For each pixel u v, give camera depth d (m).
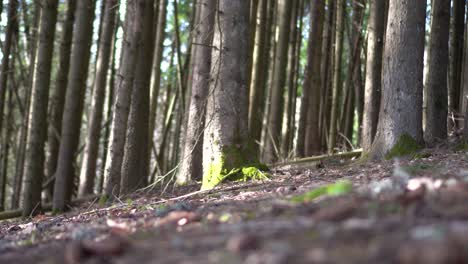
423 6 8.20
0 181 18.33
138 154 10.48
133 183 10.27
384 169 6.94
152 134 16.67
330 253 2.25
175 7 14.98
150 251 2.84
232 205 5.17
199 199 6.66
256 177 7.94
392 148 8.12
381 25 10.91
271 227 3.03
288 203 4.17
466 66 10.79
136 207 7.01
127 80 9.78
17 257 3.51
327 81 17.97
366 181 5.81
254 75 14.78
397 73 8.19
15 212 11.05
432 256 1.89
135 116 10.66
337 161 10.55
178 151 16.72
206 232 3.29
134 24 9.84
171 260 2.56
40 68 10.33
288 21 14.41
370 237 2.44
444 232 2.32
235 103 8.21
